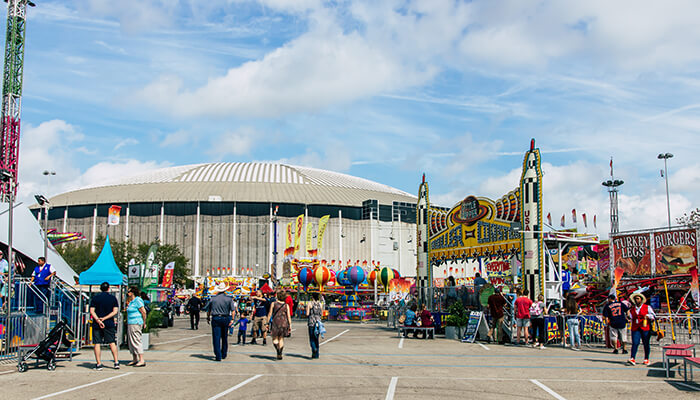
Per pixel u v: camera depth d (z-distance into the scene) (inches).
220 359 604.4
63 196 4276.6
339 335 1002.7
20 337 621.0
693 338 864.3
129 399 392.8
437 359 634.8
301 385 450.6
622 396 414.3
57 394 410.6
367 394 413.1
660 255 1670.8
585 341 808.9
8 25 2613.2
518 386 453.4
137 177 4559.5
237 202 3853.3
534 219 1049.5
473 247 1210.6
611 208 2876.5
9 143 2561.5
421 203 1412.4
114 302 544.4
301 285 1775.3
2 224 949.2
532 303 800.3
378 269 1744.6
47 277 727.7
